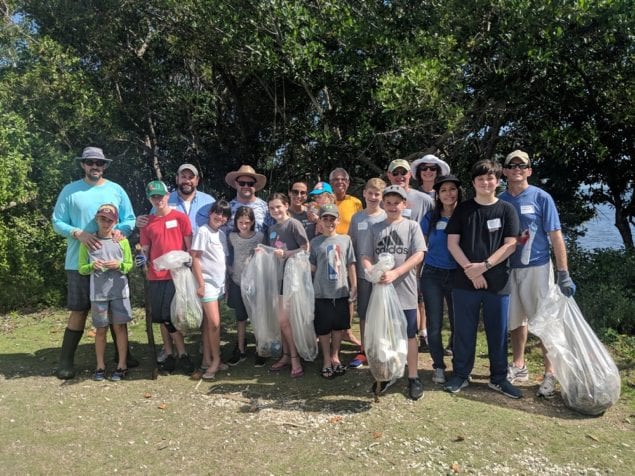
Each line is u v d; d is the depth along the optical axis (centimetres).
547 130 792
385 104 714
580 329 399
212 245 474
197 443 357
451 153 949
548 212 423
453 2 716
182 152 1245
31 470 326
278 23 819
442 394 425
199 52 1052
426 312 452
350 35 778
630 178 901
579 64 746
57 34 1028
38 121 904
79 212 472
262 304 474
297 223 488
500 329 419
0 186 735
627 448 346
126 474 322
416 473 320
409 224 426
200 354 542
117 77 1088
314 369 492
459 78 755
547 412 396
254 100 1188
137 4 995
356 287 488
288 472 321
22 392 441
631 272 724
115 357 518
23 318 703
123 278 468
